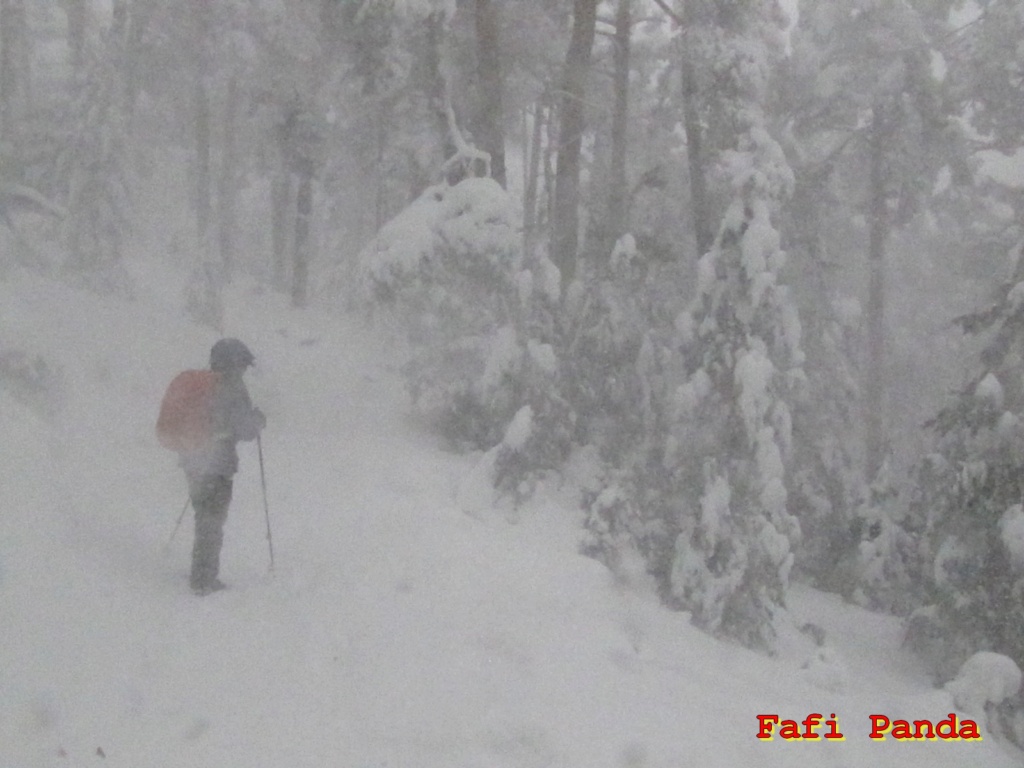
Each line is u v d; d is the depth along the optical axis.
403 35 14.43
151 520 8.30
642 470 10.93
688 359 11.08
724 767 5.27
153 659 5.59
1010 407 11.52
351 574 7.21
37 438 8.47
